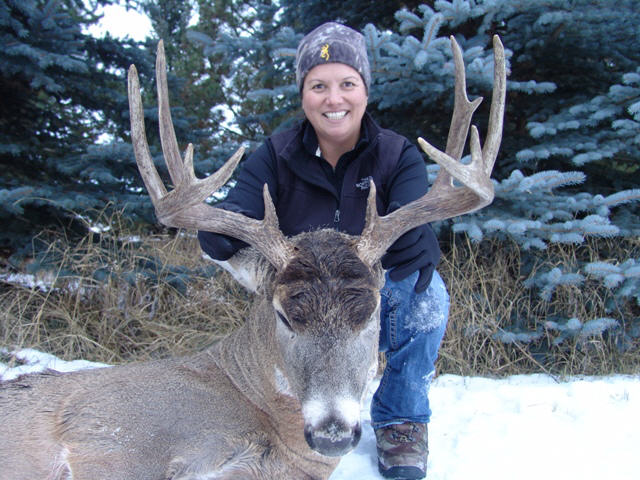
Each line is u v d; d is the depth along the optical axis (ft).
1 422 9.27
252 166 11.44
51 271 18.53
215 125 39.78
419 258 9.29
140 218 21.35
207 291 19.44
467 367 16.71
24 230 20.13
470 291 18.04
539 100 20.03
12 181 19.74
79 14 24.36
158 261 19.72
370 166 11.31
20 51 18.33
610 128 18.62
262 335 9.27
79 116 23.08
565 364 17.01
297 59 11.65
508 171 19.83
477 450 11.66
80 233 21.06
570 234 16.14
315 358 7.73
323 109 11.03
